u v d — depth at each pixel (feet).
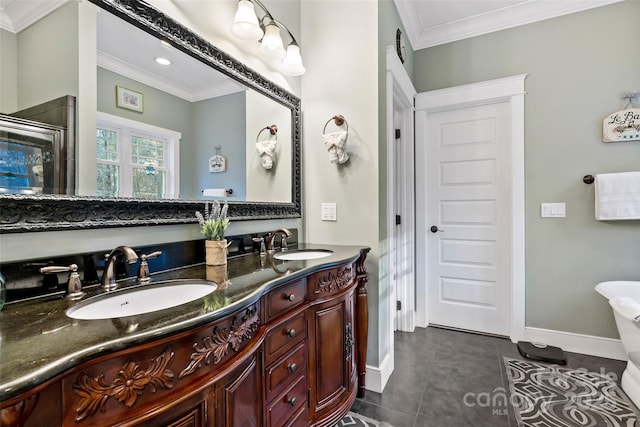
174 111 4.17
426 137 9.30
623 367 6.73
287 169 6.44
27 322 2.16
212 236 4.15
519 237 8.12
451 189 9.09
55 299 2.71
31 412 1.54
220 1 4.86
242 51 5.31
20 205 2.69
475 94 8.61
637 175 6.83
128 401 1.90
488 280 8.68
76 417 1.70
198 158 4.52
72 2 3.12
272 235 5.60
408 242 9.13
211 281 3.32
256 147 5.62
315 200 6.79
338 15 6.53
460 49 8.87
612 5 7.30
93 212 3.21
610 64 7.31
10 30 2.71
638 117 7.01
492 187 8.61
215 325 2.46
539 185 7.95
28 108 2.80
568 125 7.68
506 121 8.43
